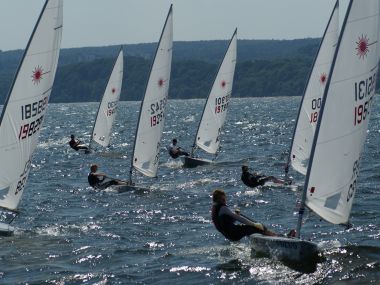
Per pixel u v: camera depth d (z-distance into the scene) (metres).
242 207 46.53
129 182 54.91
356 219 40.03
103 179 56.12
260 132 128.38
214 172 65.94
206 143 71.81
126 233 38.72
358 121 29.80
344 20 29.05
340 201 30.16
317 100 54.06
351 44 29.22
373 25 29.41
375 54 29.75
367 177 58.22
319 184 29.86
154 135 55.44
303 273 29.11
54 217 44.41
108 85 94.12
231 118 186.38
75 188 57.66
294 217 42.12
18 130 36.75
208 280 28.75
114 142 112.38
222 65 70.94
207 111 71.44
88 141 120.12
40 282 29.19
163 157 82.25
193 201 49.12
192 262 31.44
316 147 29.55
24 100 36.69
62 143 112.81
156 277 29.52
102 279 29.41
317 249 30.50
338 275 28.69
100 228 40.28
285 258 30.25
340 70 29.25
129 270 30.69
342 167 29.89
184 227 40.09
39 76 37.00
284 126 144.38
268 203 47.47
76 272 30.55
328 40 53.59
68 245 35.59
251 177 54.41
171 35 55.22
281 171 66.81
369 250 32.09
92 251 34.12
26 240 36.84
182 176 63.84
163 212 45.19
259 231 31.86
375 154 77.50
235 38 70.12
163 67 55.31
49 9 36.56
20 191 37.41
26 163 37.34
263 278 28.61
